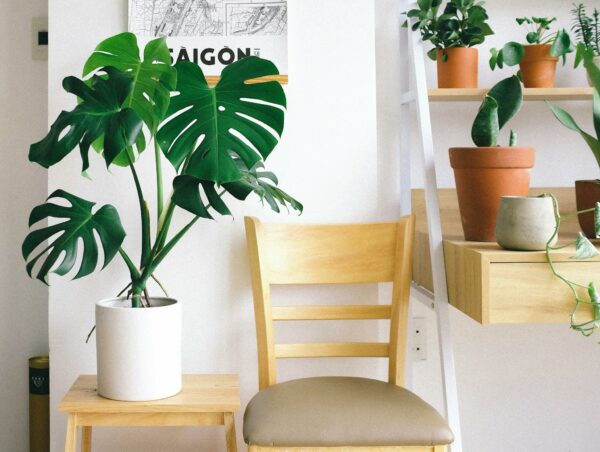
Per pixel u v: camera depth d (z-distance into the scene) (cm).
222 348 192
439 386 212
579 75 205
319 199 192
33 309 221
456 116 207
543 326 212
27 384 221
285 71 188
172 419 152
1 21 216
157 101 143
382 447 141
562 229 204
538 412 213
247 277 191
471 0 182
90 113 135
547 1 208
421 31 186
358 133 192
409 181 203
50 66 187
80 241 191
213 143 142
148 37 187
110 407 148
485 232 160
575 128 156
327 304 194
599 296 139
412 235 174
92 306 190
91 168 188
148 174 189
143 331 150
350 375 195
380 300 207
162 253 157
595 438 214
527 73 188
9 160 218
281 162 192
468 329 212
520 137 208
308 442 138
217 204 140
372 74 192
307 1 190
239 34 188
